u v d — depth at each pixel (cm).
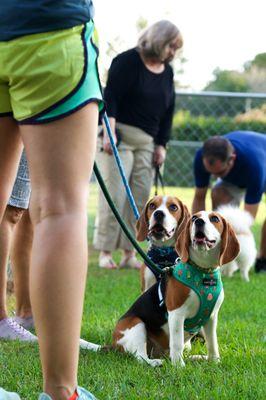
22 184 419
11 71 230
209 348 371
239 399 292
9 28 230
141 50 750
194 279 353
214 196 827
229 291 660
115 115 754
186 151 1361
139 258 886
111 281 704
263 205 1559
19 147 258
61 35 229
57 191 229
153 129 776
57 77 226
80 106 228
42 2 228
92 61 234
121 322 391
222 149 754
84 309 540
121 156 771
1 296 430
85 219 233
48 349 227
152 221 477
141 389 304
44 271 225
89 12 238
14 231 462
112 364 357
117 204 782
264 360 363
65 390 230
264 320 509
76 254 227
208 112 1305
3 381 321
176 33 743
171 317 359
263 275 805
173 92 789
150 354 393
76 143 229
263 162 781
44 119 227
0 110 243
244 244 740
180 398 292
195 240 350
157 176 793
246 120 1274
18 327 431
